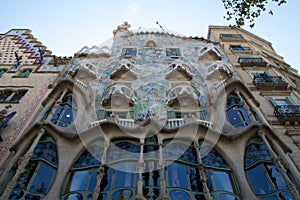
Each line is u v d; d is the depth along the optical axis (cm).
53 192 981
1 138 1355
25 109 1611
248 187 1038
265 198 1007
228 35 2694
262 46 2759
